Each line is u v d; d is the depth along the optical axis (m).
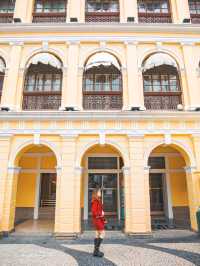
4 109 10.45
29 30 11.52
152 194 13.05
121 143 10.30
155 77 11.77
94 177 12.89
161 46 11.52
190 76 11.11
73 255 6.95
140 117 10.24
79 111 10.15
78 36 11.49
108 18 12.25
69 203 9.55
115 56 11.40
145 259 6.51
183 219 12.36
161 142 10.32
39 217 12.76
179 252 7.13
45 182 13.27
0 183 9.79
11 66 11.11
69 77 10.95
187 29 11.55
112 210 12.55
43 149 13.30
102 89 11.49
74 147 10.11
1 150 10.10
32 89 11.57
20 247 7.90
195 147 10.20
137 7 12.77
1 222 9.44
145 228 9.32
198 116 10.26
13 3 12.83
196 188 9.91
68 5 12.38
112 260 6.45
